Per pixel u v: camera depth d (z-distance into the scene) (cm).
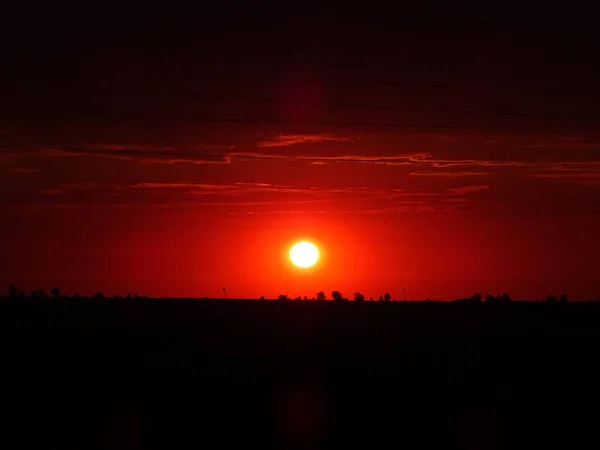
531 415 7169
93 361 11644
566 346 13212
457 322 19738
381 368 10906
